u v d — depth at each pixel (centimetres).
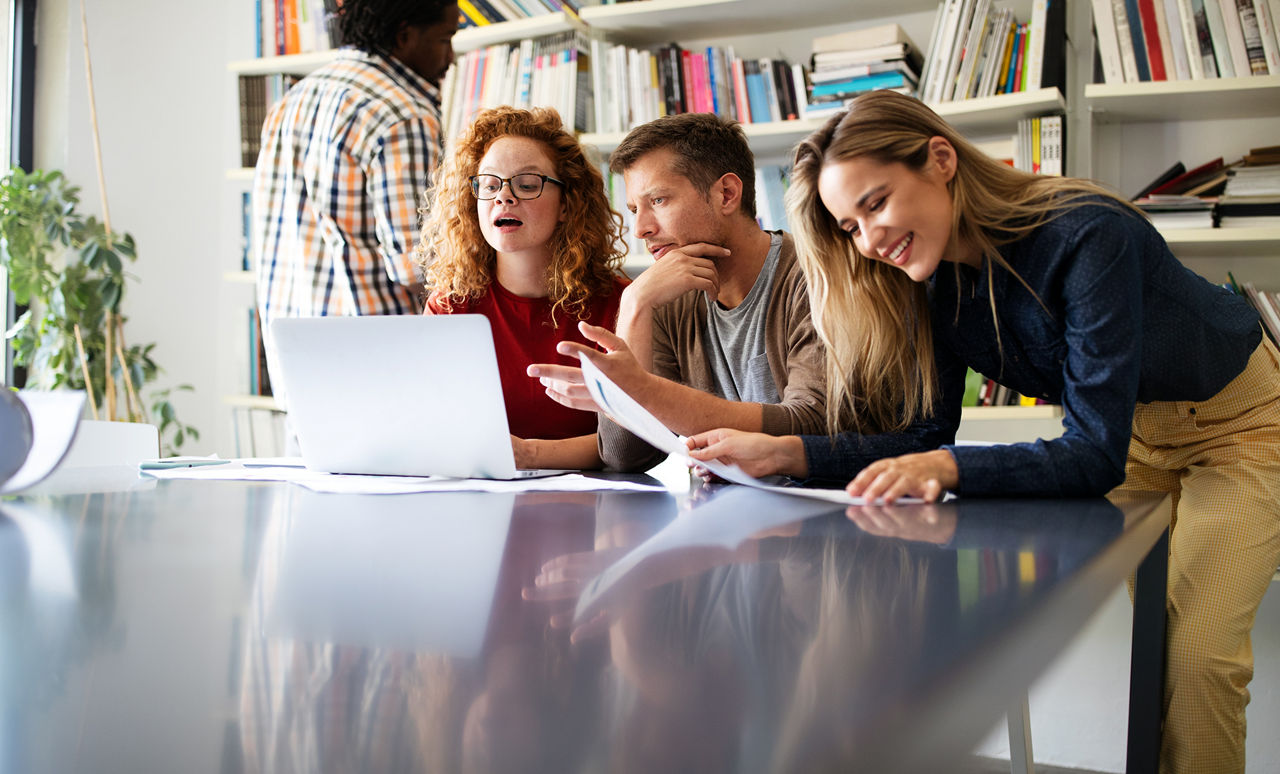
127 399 312
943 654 40
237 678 36
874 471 103
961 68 244
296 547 71
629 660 39
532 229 167
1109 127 256
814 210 125
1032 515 89
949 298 127
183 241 362
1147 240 117
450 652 40
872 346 128
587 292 171
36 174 313
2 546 71
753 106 267
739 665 38
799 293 148
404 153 202
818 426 135
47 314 314
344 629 45
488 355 115
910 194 113
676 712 32
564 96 277
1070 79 246
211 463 150
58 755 28
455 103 294
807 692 35
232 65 324
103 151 352
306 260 210
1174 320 122
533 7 284
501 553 68
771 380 155
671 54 273
